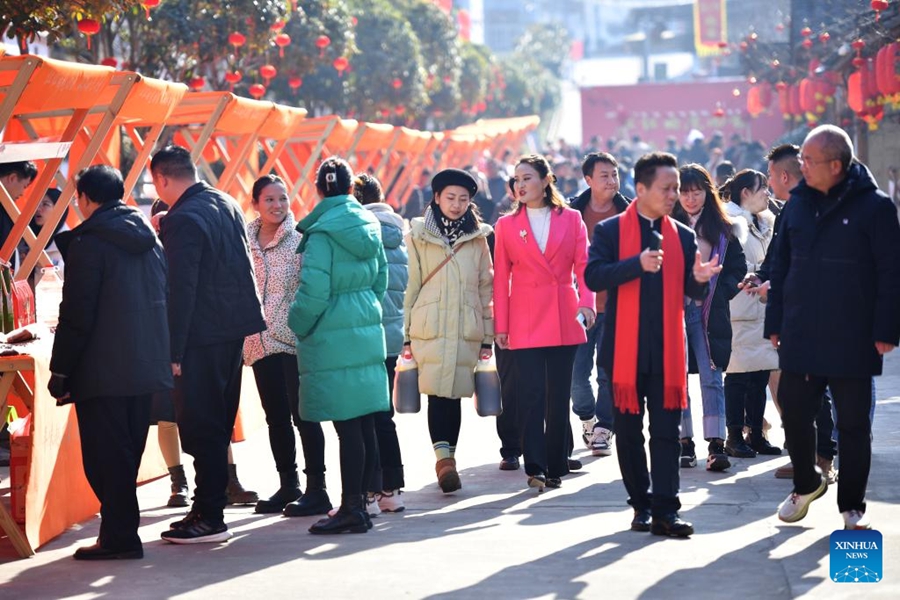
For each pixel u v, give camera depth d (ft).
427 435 38.29
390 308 28.86
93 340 23.57
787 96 97.35
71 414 27.58
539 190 29.12
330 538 25.46
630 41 393.29
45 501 25.89
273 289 28.40
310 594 21.27
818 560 22.13
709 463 30.91
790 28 103.19
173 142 53.36
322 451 28.27
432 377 29.43
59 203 33.40
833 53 81.05
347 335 25.50
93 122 39.73
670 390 23.98
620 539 24.29
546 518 26.55
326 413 25.48
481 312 30.14
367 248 25.63
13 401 29.68
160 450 31.73
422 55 124.67
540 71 250.37
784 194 28.63
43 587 22.34
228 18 67.41
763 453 33.22
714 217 30.86
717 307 31.07
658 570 21.91
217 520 25.46
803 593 20.22
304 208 62.23
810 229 22.86
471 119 173.99
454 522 26.61
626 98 180.04
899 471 29.53
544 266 28.73
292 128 52.54
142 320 23.75
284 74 86.02
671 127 179.01
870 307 22.56
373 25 109.29
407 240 29.91
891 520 24.73
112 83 35.06
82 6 43.98
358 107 110.01
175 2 67.72
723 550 23.09
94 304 23.38
